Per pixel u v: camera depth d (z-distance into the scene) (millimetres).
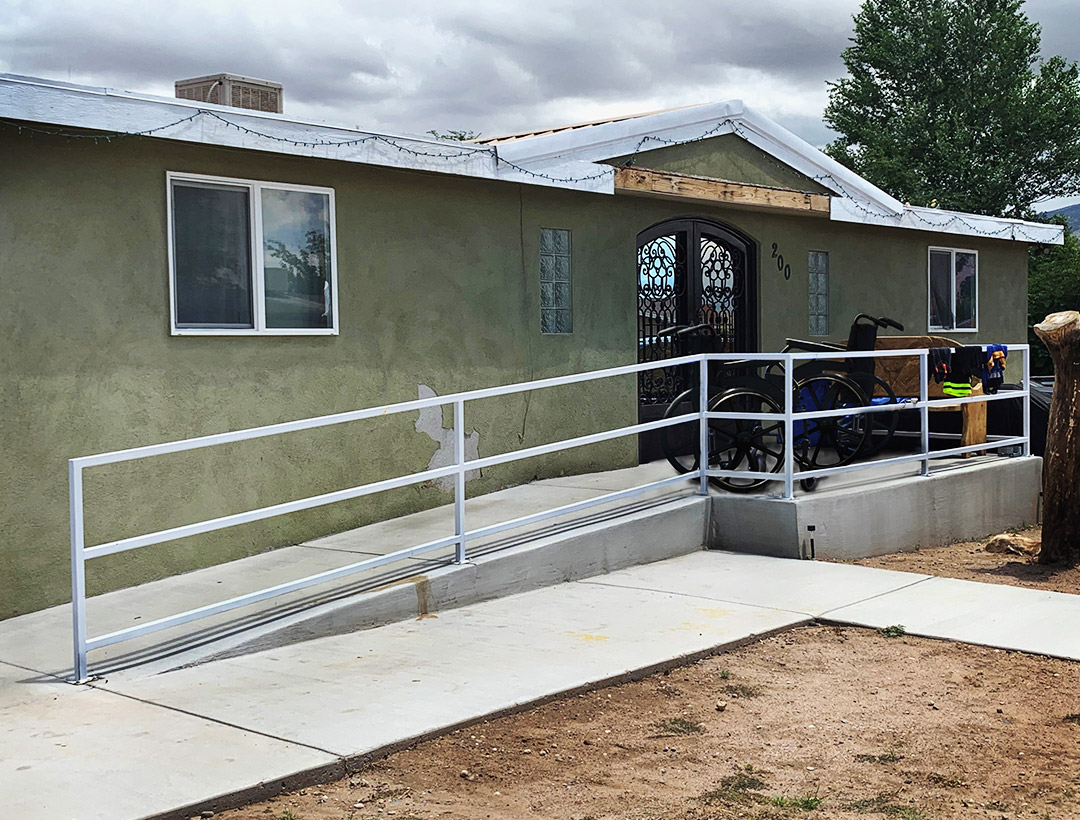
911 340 11195
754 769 4711
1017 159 34219
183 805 4117
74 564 5621
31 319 6883
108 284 7223
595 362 10531
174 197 7555
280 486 8172
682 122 10797
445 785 4488
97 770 4449
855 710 5441
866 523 9133
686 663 6113
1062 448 8742
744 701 5566
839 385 9734
